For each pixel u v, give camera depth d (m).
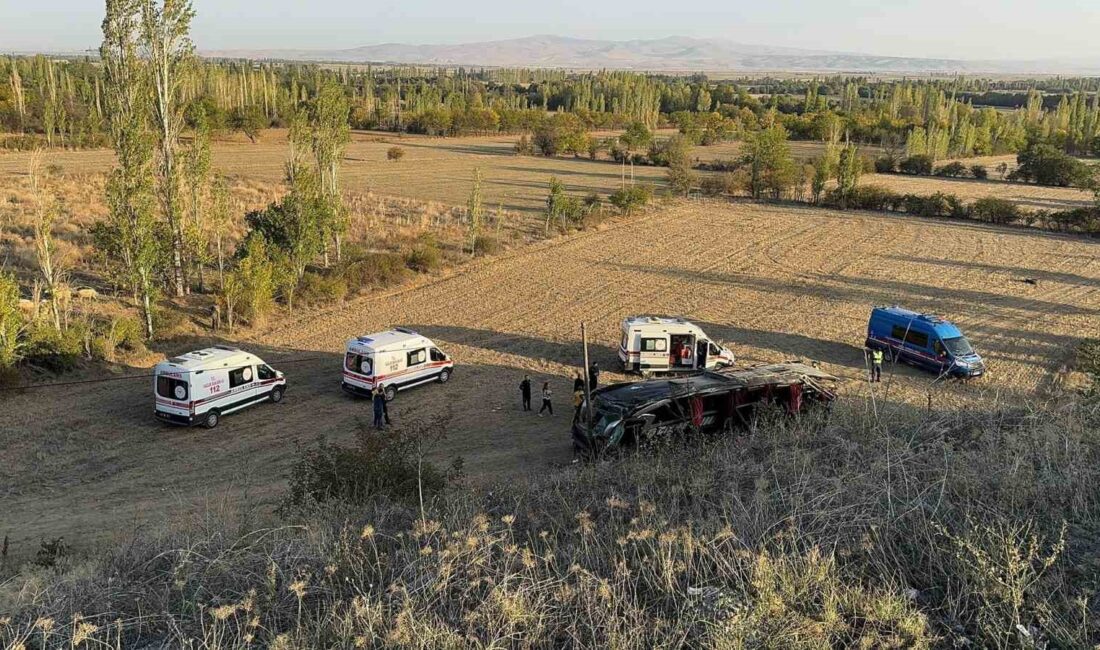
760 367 19.91
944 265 47.00
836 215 65.81
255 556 8.87
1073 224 59.44
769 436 13.59
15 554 14.34
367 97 166.00
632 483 11.49
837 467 11.16
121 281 31.30
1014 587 6.61
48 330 25.33
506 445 20.92
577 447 18.33
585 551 8.40
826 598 6.81
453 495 11.59
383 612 7.35
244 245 37.00
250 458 20.02
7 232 41.69
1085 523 8.16
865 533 7.87
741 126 147.25
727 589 7.25
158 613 7.91
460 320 34.16
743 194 77.88
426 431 16.91
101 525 15.91
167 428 21.89
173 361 22.05
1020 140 132.88
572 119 128.62
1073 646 6.08
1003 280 43.31
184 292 34.72
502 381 26.84
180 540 9.96
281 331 31.66
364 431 15.14
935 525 7.83
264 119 122.31
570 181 82.44
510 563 8.11
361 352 24.41
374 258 40.16
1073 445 10.52
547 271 43.72
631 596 7.46
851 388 26.05
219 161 87.00
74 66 169.38
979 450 11.46
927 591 7.30
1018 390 26.36
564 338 32.06
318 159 39.81
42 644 7.27
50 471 18.81
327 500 11.51
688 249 50.62
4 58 146.25
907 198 67.88
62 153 86.31
